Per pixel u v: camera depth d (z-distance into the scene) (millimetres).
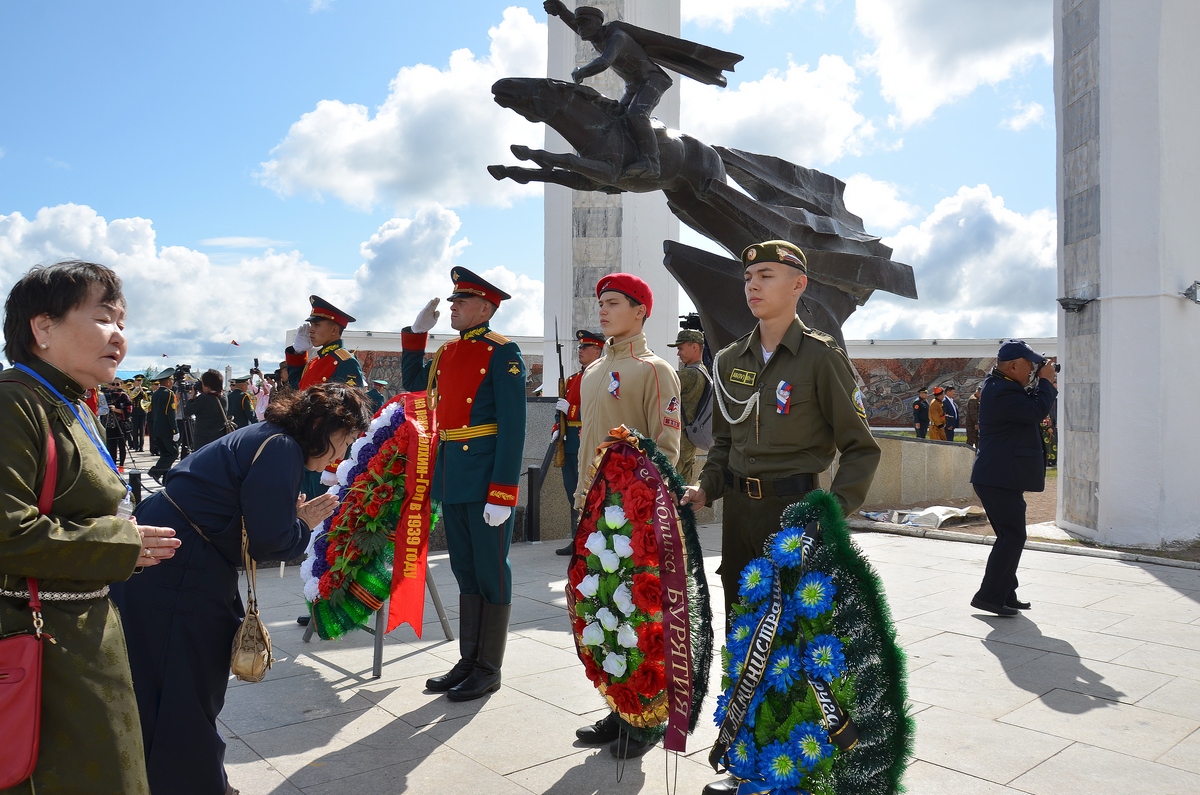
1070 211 9227
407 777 3205
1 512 1775
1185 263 8492
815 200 8875
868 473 2932
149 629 2535
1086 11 8828
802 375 3078
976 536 8688
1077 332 9055
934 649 4875
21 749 1752
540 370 30344
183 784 2529
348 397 2900
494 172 6316
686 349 7887
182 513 2604
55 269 2035
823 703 2449
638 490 3148
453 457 4262
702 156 7406
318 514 3027
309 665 4609
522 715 3850
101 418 17281
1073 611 5762
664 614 3035
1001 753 3418
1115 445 8375
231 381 15461
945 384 32125
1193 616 5625
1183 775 3217
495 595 4152
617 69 6703
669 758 3420
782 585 2648
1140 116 8281
